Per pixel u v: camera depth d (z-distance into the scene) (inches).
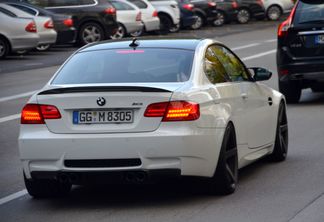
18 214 380.2
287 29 730.2
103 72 397.4
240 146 415.2
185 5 1841.8
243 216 358.0
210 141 378.3
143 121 367.2
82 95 371.6
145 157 365.1
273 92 481.4
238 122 411.8
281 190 408.8
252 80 461.7
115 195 413.7
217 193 399.9
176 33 1768.0
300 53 728.3
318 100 781.9
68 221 362.6
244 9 2100.1
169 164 366.9
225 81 416.5
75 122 372.8
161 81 386.3
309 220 347.9
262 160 489.4
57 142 370.9
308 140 558.9
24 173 398.9
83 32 1465.3
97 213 375.6
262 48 1378.0
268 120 460.4
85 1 1464.1
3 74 1058.7
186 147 366.0
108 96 369.4
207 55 412.5
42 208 390.6
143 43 418.9
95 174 369.7
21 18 1259.2
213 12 1926.7
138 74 393.1
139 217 363.6
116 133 367.9
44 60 1229.7
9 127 667.4
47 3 1444.4
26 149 377.1
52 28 1316.4
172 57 402.6
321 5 729.6
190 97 372.2
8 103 808.3
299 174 447.8
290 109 721.0
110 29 1475.1
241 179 438.6
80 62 409.1
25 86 934.4
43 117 376.5
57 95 375.6
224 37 1658.5
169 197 402.3
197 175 375.2
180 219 356.8
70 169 370.6
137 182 370.6
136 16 1555.1
